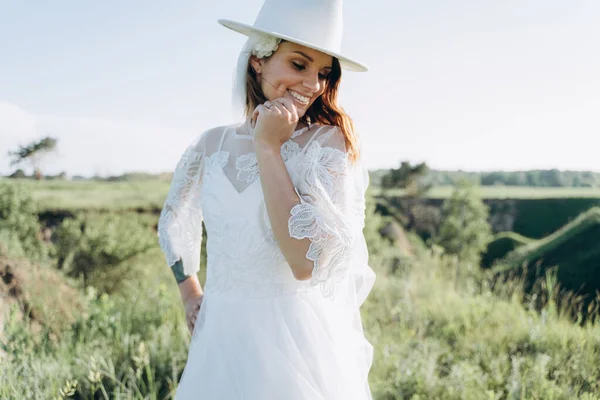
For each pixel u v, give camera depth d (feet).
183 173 6.70
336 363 5.63
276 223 5.10
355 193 5.98
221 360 5.64
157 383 10.98
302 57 5.71
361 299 6.36
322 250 5.04
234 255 5.66
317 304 5.74
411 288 19.45
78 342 12.37
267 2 6.03
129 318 14.11
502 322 15.87
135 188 63.57
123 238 31.17
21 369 9.95
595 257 30.76
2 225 35.09
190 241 6.94
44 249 28.73
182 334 13.10
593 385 11.07
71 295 15.01
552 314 15.44
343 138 5.89
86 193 57.88
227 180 5.83
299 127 6.00
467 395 10.82
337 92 6.02
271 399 5.32
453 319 16.70
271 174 5.18
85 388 10.72
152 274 28.07
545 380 11.03
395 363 12.14
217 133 6.44
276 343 5.47
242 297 5.68
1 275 13.79
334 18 5.80
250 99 6.21
